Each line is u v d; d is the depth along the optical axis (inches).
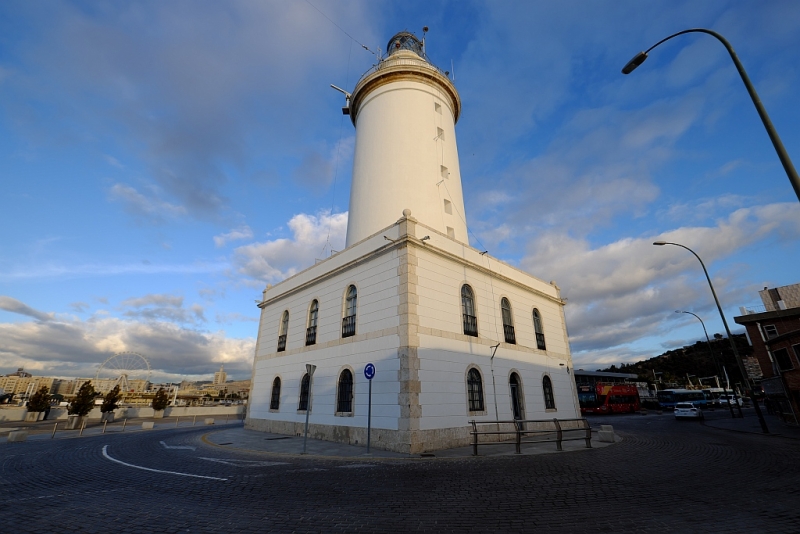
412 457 432.8
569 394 834.8
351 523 205.0
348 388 590.9
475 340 624.7
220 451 487.5
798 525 196.4
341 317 643.5
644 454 446.3
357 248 649.0
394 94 874.1
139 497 259.8
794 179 223.9
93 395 992.9
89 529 198.1
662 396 1942.7
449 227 789.2
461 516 215.2
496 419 609.0
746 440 596.4
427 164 811.4
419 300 548.7
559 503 239.3
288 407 717.3
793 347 838.5
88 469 363.9
